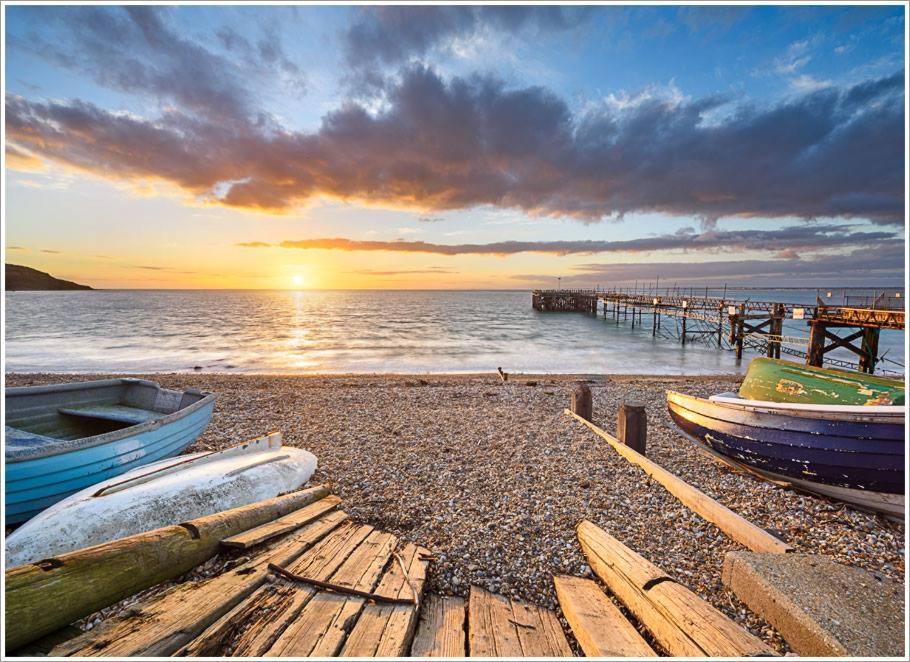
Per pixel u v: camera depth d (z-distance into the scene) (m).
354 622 3.05
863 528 4.73
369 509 5.39
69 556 3.11
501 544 4.52
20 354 25.56
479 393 13.59
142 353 26.14
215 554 3.96
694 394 14.32
